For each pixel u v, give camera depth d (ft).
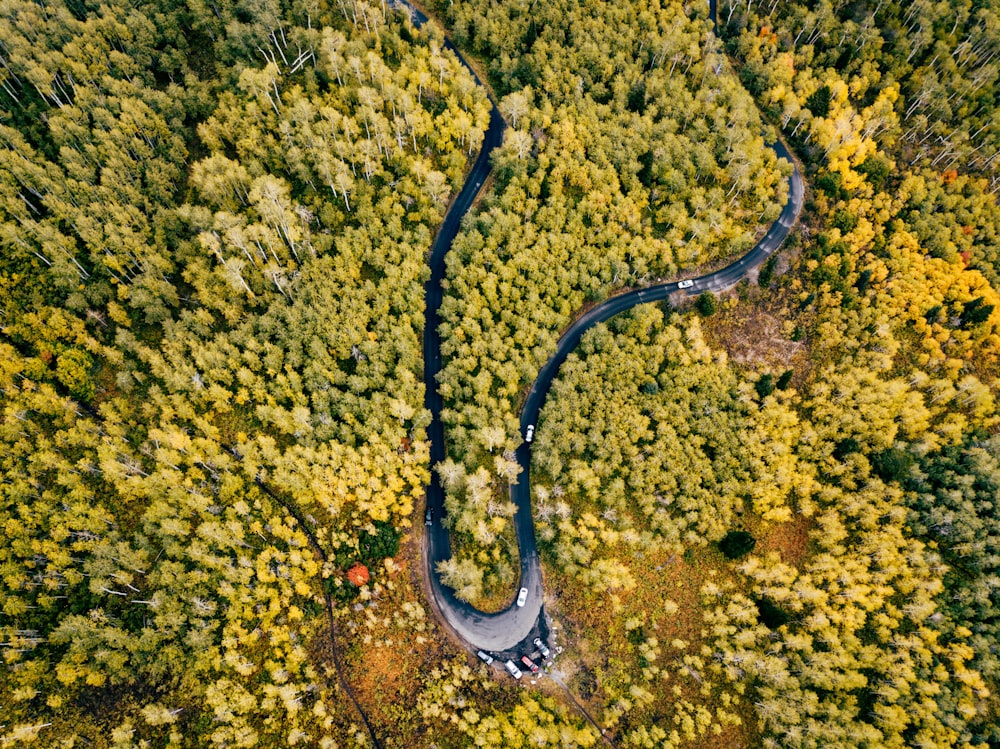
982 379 439.63
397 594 347.36
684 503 369.91
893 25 529.45
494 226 407.85
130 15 426.10
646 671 339.77
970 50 541.34
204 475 343.05
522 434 396.57
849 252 450.30
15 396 327.06
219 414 361.10
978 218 475.31
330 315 368.89
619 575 355.56
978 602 366.22
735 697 342.64
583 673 345.72
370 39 455.22
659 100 479.41
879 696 349.41
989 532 380.99
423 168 409.49
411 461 349.82
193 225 376.27
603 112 463.42
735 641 350.64
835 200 472.85
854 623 352.69
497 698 334.85
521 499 380.99
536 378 408.87
